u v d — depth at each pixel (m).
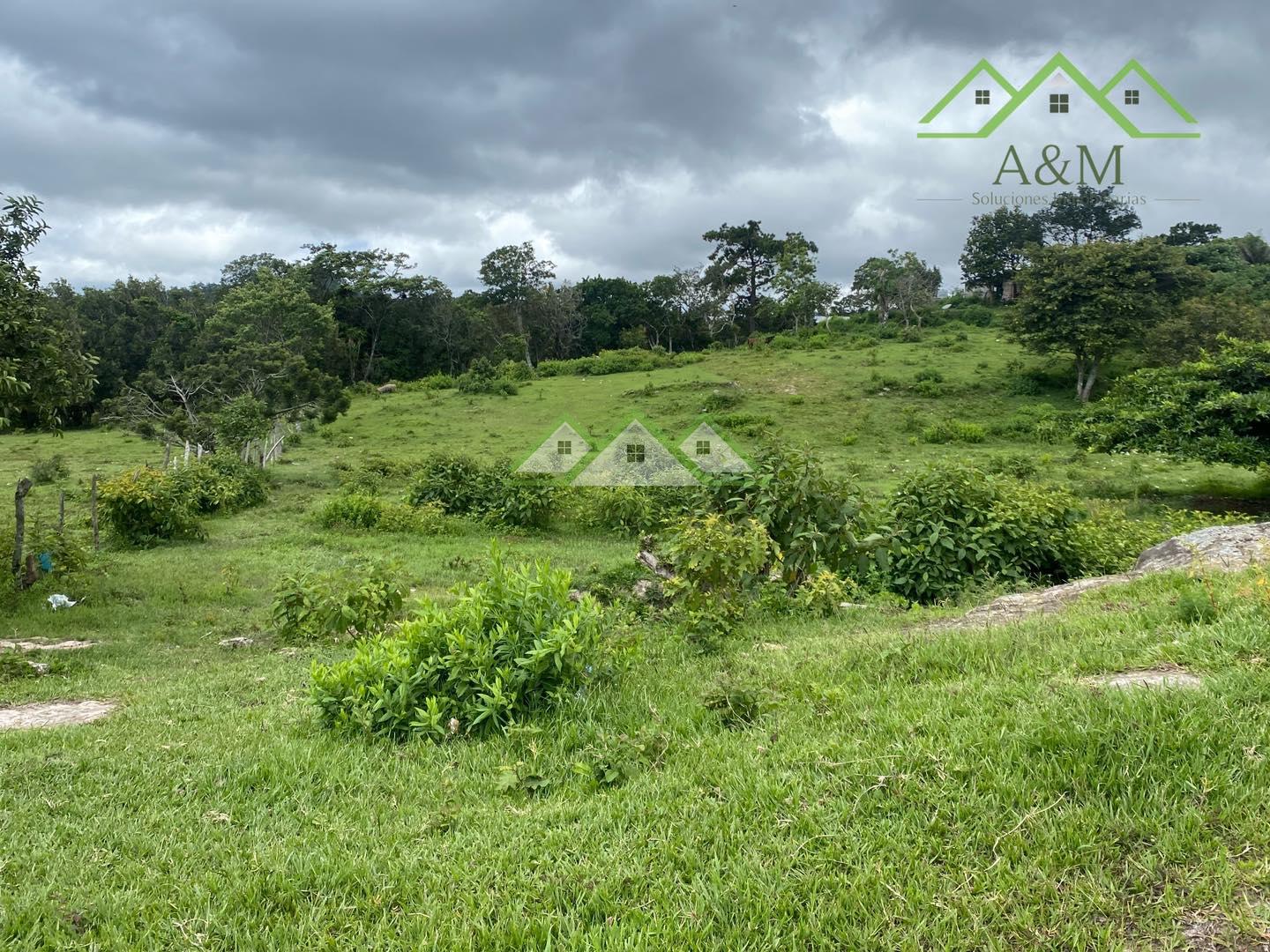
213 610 10.43
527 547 15.73
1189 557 7.42
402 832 3.51
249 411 27.88
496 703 4.60
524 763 4.05
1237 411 19.41
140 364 52.41
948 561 9.52
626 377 51.06
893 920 2.55
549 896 2.86
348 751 4.51
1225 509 20.39
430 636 4.95
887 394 42.16
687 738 4.23
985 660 4.68
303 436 37.75
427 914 2.82
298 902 2.99
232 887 3.10
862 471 26.36
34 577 11.25
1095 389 41.75
